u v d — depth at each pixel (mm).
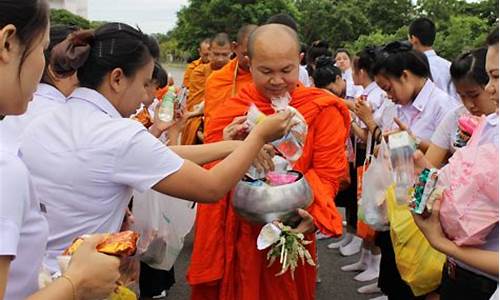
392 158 2510
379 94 4277
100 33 1693
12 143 1185
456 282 1937
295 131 2090
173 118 2777
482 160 1659
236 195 2111
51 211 1607
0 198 1063
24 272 1178
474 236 1645
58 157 1608
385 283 3230
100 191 1616
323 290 4035
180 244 3074
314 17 24406
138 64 1697
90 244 1260
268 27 2223
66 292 1157
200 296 2471
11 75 1141
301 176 2152
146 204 2770
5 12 1097
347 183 4438
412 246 2605
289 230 2062
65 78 2133
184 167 1645
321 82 4906
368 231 3307
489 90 1731
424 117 3170
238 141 2100
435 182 1740
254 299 2301
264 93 2264
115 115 1694
